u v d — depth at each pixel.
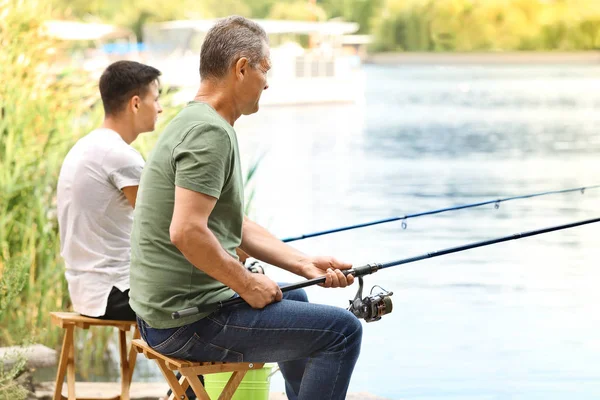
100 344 9.93
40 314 9.69
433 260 15.28
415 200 22.91
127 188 6.40
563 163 30.98
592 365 9.84
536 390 9.07
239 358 5.05
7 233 9.90
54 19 12.64
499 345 10.53
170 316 4.94
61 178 6.55
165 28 54.62
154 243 4.98
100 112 10.91
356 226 7.09
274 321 4.97
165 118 11.18
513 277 14.03
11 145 10.08
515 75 94.38
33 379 8.08
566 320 11.66
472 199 23.03
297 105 56.81
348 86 58.00
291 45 58.41
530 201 22.41
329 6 120.62
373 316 5.41
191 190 4.79
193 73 51.66
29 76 11.02
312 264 5.70
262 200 22.27
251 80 5.15
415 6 116.81
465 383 9.19
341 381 5.09
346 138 40.22
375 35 118.31
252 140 38.72
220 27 5.16
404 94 67.81
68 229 6.47
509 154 33.84
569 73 97.81
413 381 9.29
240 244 5.71
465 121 48.25
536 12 114.94
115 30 45.75
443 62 116.50
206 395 5.03
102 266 6.39
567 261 15.34
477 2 115.56
